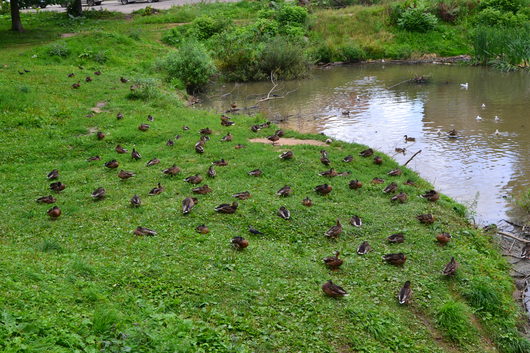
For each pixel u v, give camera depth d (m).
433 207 14.27
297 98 30.52
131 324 7.75
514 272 12.13
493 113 25.70
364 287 10.37
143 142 19.41
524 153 19.88
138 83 27.02
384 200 14.48
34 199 14.33
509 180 17.41
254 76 36.09
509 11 43.19
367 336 8.84
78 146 18.83
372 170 16.75
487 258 12.28
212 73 33.50
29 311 7.50
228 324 8.45
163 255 10.84
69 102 23.62
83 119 21.48
